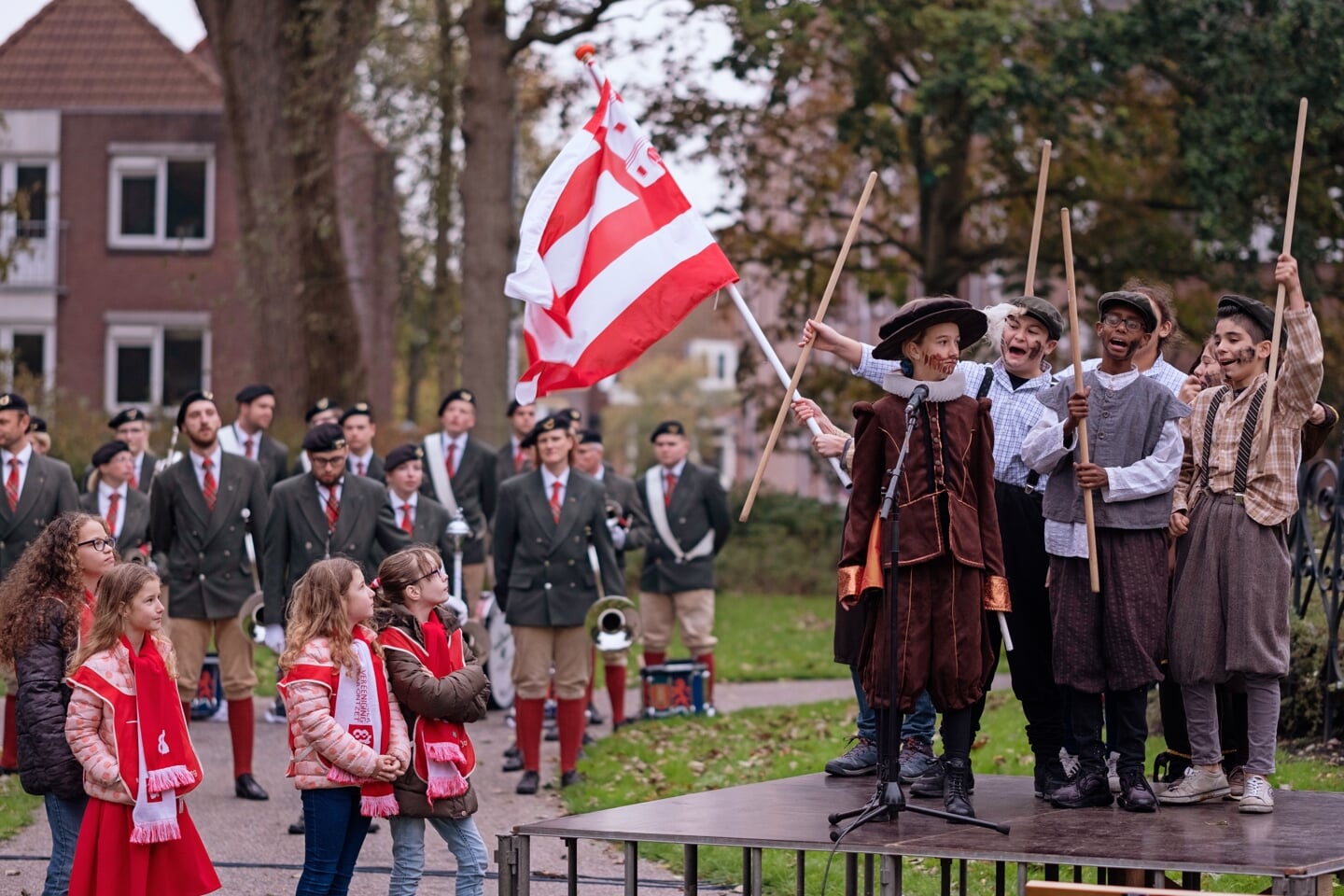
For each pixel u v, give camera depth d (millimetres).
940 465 6570
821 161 28672
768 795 7441
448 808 7320
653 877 9016
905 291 29734
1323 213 23156
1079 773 7008
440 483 14289
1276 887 5625
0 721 12930
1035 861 5887
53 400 22922
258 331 23906
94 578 7512
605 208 8844
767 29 21891
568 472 11688
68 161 37031
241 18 23406
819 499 29750
